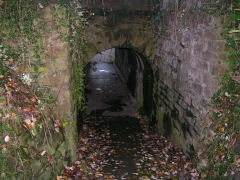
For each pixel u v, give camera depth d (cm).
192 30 429
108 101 1005
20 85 321
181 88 496
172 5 523
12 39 347
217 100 346
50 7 362
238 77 311
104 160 487
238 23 308
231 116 319
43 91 375
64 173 379
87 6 600
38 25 360
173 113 550
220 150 337
